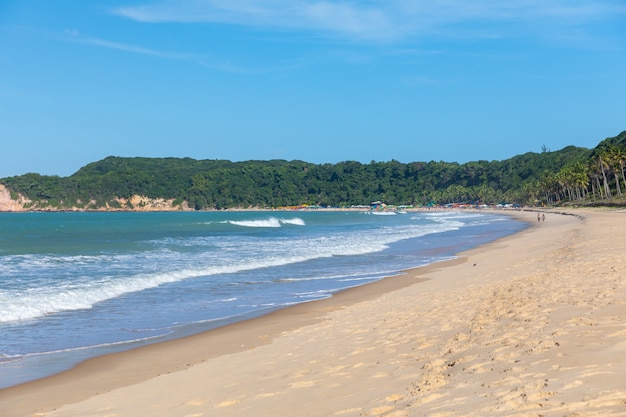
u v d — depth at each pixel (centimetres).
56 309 1698
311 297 1897
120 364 1105
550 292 1283
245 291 2044
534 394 558
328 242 4428
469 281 1967
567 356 686
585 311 967
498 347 821
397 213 18188
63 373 1049
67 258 3144
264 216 15275
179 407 778
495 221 9050
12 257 3189
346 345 1079
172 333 1390
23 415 818
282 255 3322
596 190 14525
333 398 716
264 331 1373
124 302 1823
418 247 3853
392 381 751
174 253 3488
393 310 1469
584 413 483
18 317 1579
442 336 1014
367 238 4916
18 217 14850
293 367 944
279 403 731
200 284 2212
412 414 582
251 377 909
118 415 769
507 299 1301
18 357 1171
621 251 2123
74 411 811
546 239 3756
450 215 14238
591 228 4241
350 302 1750
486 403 564
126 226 8456
